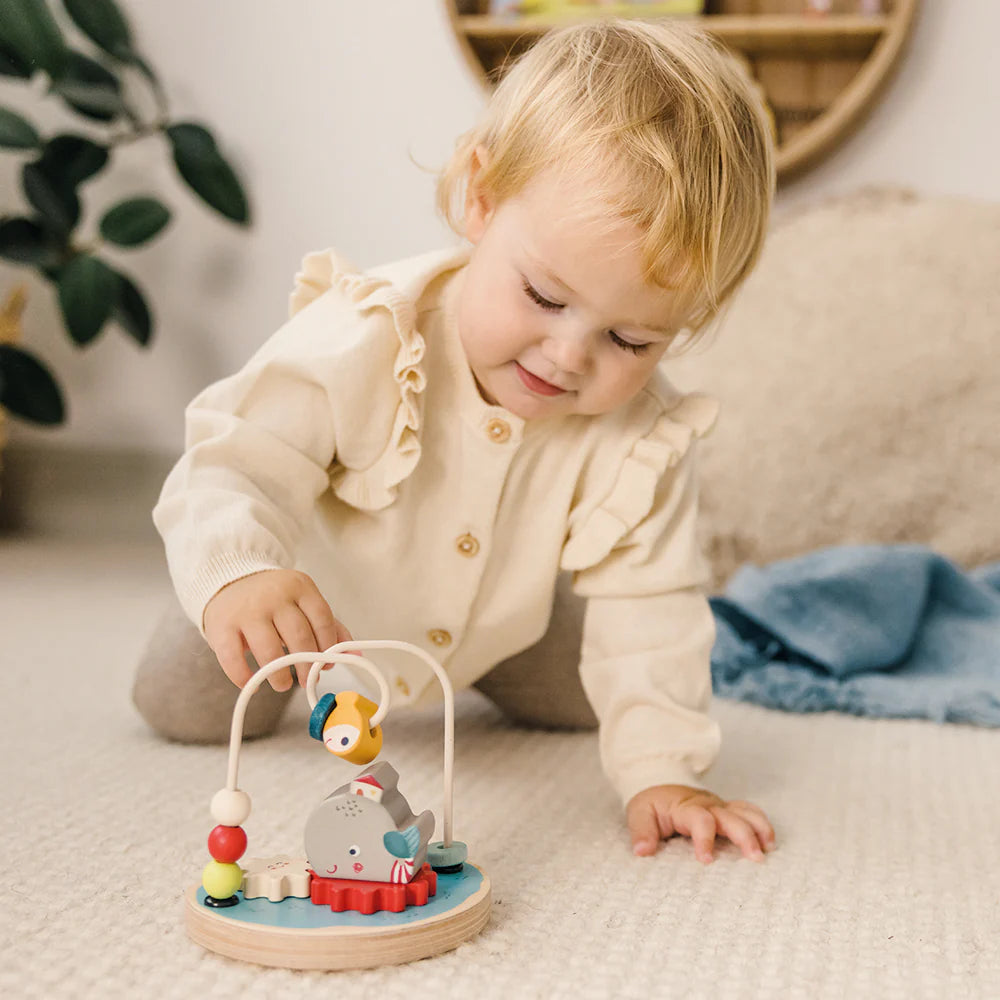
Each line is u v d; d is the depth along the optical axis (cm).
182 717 104
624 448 96
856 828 89
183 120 222
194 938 65
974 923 71
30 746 103
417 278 94
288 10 217
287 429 89
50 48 200
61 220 212
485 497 95
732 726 121
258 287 224
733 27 190
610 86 85
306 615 75
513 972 62
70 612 165
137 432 235
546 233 82
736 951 66
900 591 139
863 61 192
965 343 171
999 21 188
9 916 67
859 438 169
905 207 185
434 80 212
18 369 217
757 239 91
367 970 62
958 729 122
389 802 66
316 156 218
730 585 147
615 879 77
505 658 112
